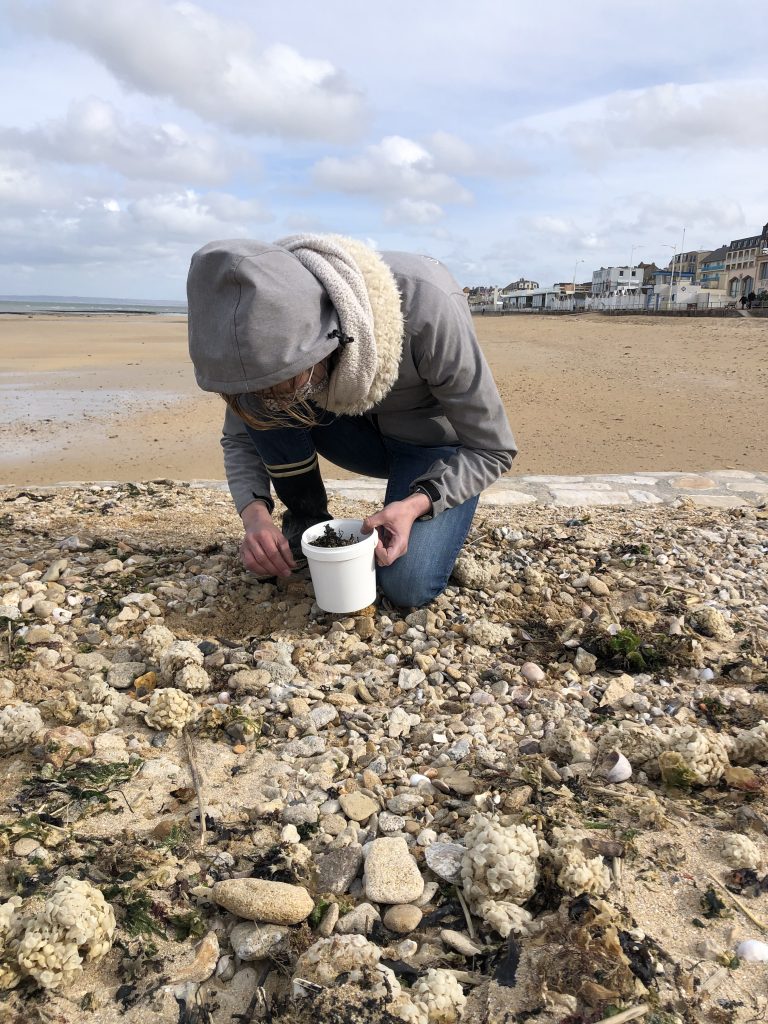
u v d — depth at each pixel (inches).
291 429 114.0
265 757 86.5
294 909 63.3
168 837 72.4
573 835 71.5
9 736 85.0
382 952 62.0
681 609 123.6
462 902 66.8
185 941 63.0
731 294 2743.6
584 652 109.3
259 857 70.6
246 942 61.8
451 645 110.6
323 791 80.4
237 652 105.7
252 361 78.8
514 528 161.2
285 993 58.6
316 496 126.6
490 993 58.2
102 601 120.0
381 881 67.5
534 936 62.6
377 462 132.6
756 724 93.9
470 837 71.0
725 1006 57.2
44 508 177.9
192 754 86.0
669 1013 56.4
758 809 78.2
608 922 62.1
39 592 122.0
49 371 668.7
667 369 584.7
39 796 77.2
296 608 119.8
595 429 362.9
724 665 108.0
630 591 132.0
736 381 518.3
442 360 102.6
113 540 147.1
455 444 123.6
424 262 103.8
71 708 91.4
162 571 132.9
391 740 90.0
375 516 108.8
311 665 105.0
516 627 118.3
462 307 105.5
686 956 61.4
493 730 92.2
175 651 99.5
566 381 530.6
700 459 297.7
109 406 462.0
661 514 183.5
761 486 219.5
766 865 70.7
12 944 59.3
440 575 118.1
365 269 90.1
